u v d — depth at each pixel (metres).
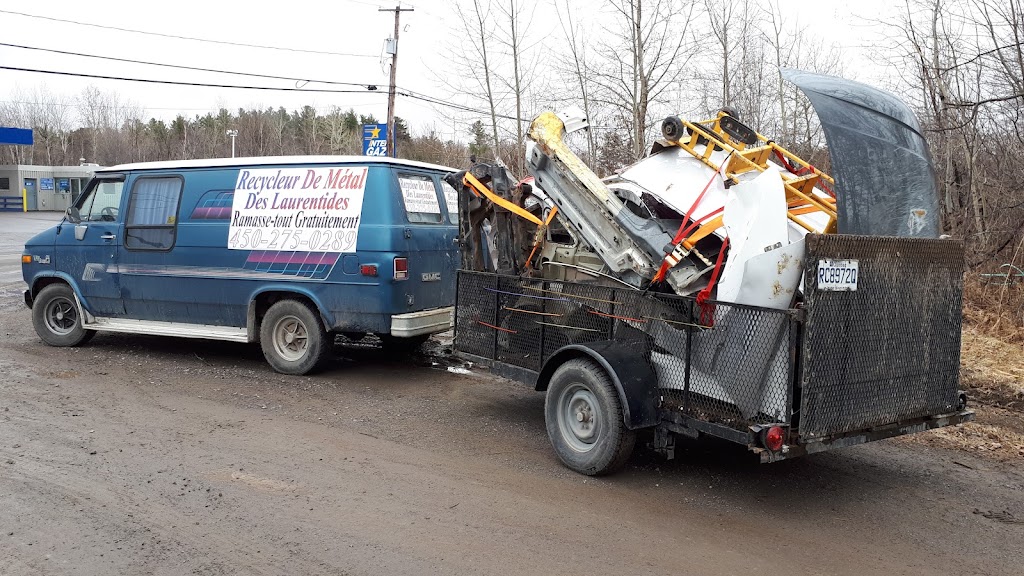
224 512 4.43
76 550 3.91
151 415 6.33
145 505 4.50
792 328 4.21
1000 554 4.12
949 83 11.77
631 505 4.69
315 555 3.92
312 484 4.91
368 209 7.27
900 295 4.61
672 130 5.65
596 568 3.86
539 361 5.81
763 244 4.39
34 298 9.21
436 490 4.86
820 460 5.66
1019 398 7.25
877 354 4.53
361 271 7.26
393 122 27.70
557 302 5.65
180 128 69.81
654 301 4.98
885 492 5.02
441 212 8.07
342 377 7.88
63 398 6.76
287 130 62.94
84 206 8.83
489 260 6.94
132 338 9.74
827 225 5.00
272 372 7.98
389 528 4.27
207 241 8.01
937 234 5.04
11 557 3.82
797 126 15.99
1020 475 5.39
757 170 5.33
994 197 11.71
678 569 3.87
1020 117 11.01
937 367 4.90
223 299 7.99
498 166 6.72
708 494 4.91
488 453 5.62
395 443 5.80
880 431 4.64
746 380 4.43
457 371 8.30
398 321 7.29
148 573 3.70
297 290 7.57
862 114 4.91
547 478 5.12
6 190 55.19
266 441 5.75
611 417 4.93
